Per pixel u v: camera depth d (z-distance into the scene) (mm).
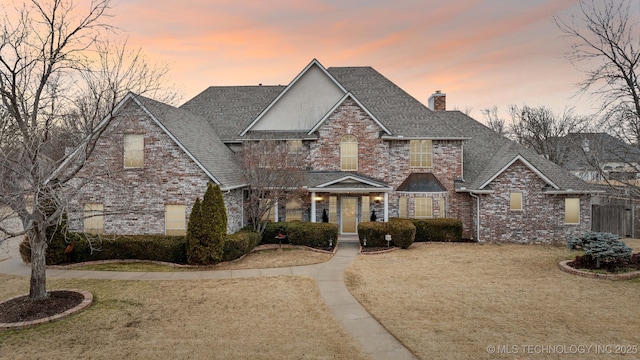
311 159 23062
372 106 25484
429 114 24844
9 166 9805
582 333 8844
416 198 22984
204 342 8484
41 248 10992
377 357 7754
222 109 26875
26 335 8867
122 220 18844
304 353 7938
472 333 8906
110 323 9602
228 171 20406
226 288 12648
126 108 17672
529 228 20859
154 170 18562
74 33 10891
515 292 12070
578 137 28562
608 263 14203
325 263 16391
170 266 15859
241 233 18125
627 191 14102
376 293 12125
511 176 20938
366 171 22703
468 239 22438
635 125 12898
